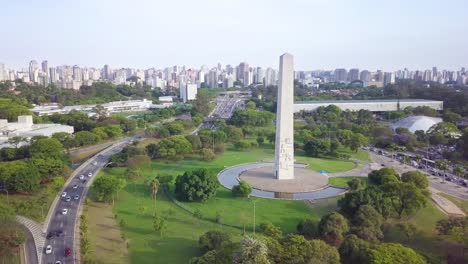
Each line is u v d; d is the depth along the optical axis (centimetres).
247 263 5041
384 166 15225
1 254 7381
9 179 10469
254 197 11075
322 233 7925
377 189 9481
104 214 9712
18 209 9488
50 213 9694
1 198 10338
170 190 11756
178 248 7844
